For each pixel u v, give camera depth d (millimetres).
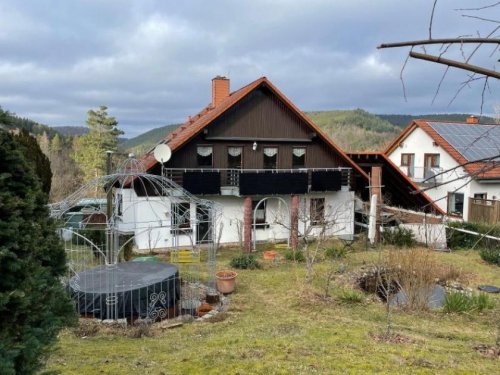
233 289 12188
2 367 3010
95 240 15117
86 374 5684
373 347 6965
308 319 9523
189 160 19688
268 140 20906
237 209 20875
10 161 3578
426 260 12102
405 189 24484
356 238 22219
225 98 25188
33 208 3566
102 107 50125
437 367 6043
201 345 7387
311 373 5711
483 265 16109
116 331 8758
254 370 5812
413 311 10477
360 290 12539
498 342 7316
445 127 29719
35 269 3430
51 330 3568
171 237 19109
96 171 47406
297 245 19016
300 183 20500
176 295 11164
